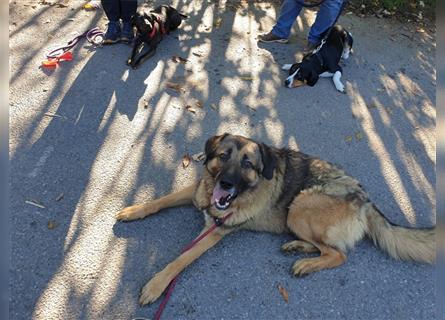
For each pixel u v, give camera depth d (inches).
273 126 76.4
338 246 54.2
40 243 51.9
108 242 53.3
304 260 53.2
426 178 70.2
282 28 96.7
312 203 54.2
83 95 76.0
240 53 94.0
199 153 68.4
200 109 77.4
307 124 77.9
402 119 82.6
